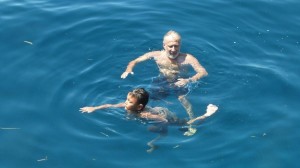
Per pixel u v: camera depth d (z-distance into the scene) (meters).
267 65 10.72
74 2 12.80
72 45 11.22
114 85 10.03
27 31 11.62
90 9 12.48
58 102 9.59
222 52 11.14
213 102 9.60
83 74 10.33
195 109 9.41
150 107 9.13
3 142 8.74
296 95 9.90
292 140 8.80
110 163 8.27
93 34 11.60
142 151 8.48
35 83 10.09
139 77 10.23
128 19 12.15
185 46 11.30
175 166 8.21
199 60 10.87
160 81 9.99
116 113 9.20
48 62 10.69
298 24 12.16
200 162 8.30
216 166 8.23
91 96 9.74
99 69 10.51
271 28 12.02
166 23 12.09
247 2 12.91
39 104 9.58
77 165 8.24
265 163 8.34
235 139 8.77
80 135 8.81
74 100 9.62
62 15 12.20
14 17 12.08
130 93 8.84
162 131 8.80
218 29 11.93
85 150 8.52
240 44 11.42
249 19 12.31
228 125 9.07
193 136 8.78
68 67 10.54
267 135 8.89
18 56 10.83
